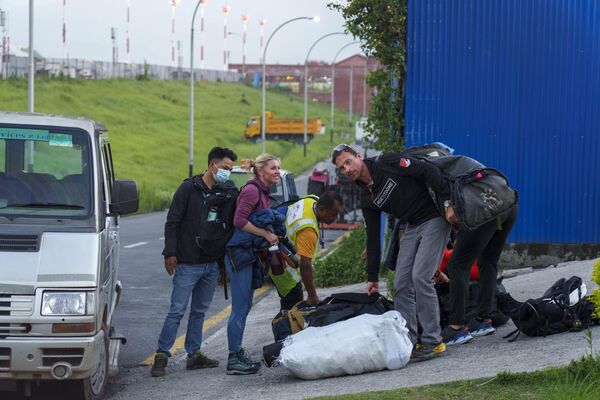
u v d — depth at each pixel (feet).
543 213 129.39
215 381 77.20
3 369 63.93
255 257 78.84
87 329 65.46
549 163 129.29
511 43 129.18
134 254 191.31
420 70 130.72
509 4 128.98
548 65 128.77
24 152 72.95
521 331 76.02
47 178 72.23
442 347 73.61
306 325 76.69
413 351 73.46
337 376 71.61
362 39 137.49
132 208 75.36
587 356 62.69
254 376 77.77
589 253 128.98
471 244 74.90
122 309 122.62
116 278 86.99
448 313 81.71
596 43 128.16
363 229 200.64
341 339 71.36
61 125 74.90
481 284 79.46
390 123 136.15
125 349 97.09
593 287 95.81
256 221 78.18
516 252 130.00
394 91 135.74
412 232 74.64
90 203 71.15
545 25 128.67
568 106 128.77
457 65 130.00
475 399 58.13
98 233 69.21
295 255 79.15
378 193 73.56
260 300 134.72
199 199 81.20
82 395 69.62
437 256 73.36
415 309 76.02
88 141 74.59
